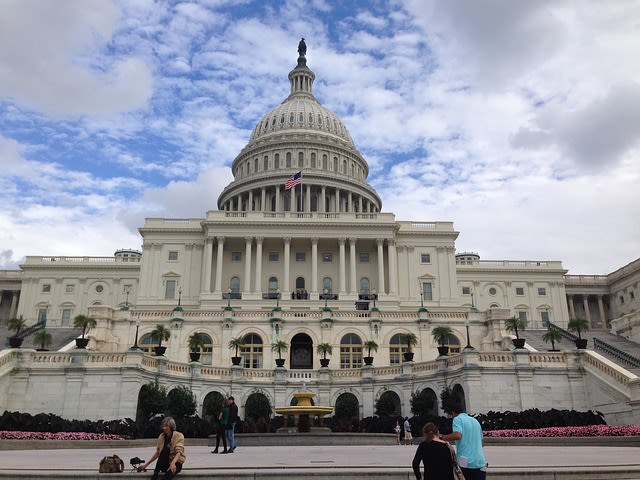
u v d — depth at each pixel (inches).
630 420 1258.6
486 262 4065.0
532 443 1002.1
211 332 2017.7
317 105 4953.3
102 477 503.8
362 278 3363.7
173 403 1433.3
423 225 3474.4
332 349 2017.7
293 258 3368.6
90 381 1375.5
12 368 1373.0
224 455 765.3
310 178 4190.5
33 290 3897.6
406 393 1620.3
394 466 556.7
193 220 3405.5
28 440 954.7
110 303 3875.5
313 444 1102.4
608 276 4244.6
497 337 2055.9
